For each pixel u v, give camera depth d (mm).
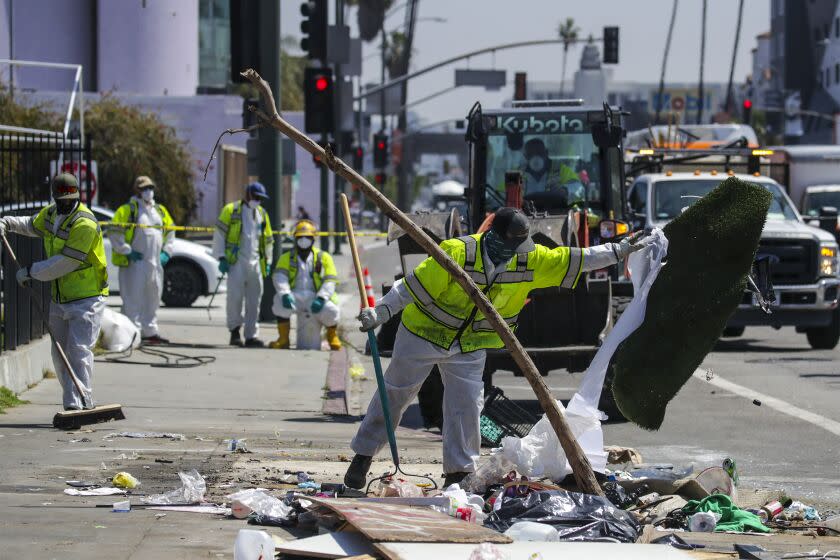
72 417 30078
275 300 49719
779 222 54906
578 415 22609
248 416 33656
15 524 19547
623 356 23172
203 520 20188
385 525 17516
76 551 17953
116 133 111000
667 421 34312
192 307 67312
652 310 23141
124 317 46562
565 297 34938
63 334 31219
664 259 23234
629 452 25375
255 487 23203
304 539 17812
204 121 140750
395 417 22969
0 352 36281
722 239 22938
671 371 22938
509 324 22562
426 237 20641
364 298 22391
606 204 45719
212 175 140625
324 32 65688
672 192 56812
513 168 46062
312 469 25453
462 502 19797
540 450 22219
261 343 50500
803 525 20969
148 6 148125
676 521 20609
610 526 18859
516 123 46062
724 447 30234
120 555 17766
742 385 41812
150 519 20141
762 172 79250
